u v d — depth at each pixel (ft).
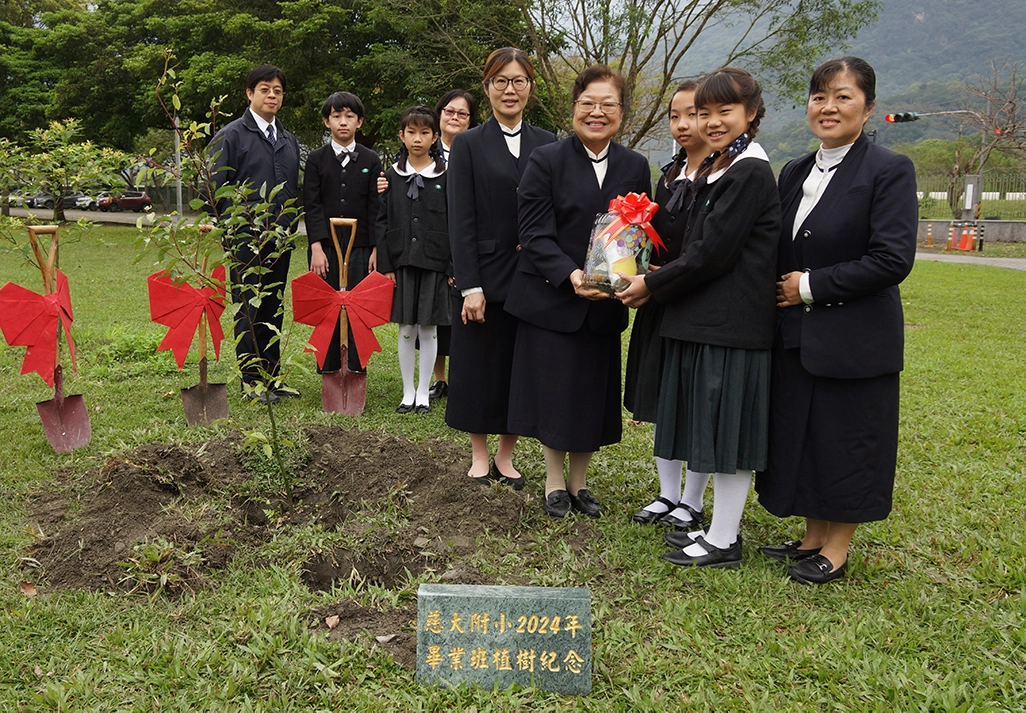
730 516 10.06
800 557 10.39
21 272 35.50
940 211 112.16
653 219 11.16
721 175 9.45
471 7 52.13
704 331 9.49
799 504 9.61
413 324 16.33
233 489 11.15
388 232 16.34
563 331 10.90
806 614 9.01
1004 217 96.02
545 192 10.96
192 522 10.14
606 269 10.09
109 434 13.99
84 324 24.13
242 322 16.74
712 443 9.60
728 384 9.53
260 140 16.35
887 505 9.45
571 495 11.95
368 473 11.64
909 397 18.39
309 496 11.46
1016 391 18.93
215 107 10.86
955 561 10.46
